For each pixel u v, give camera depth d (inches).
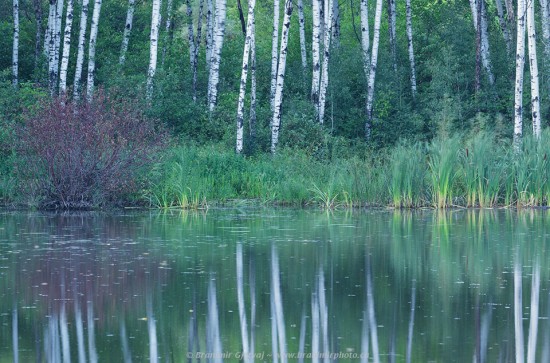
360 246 1229.7
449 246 1230.9
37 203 1780.3
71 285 957.2
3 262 1093.8
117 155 1803.6
